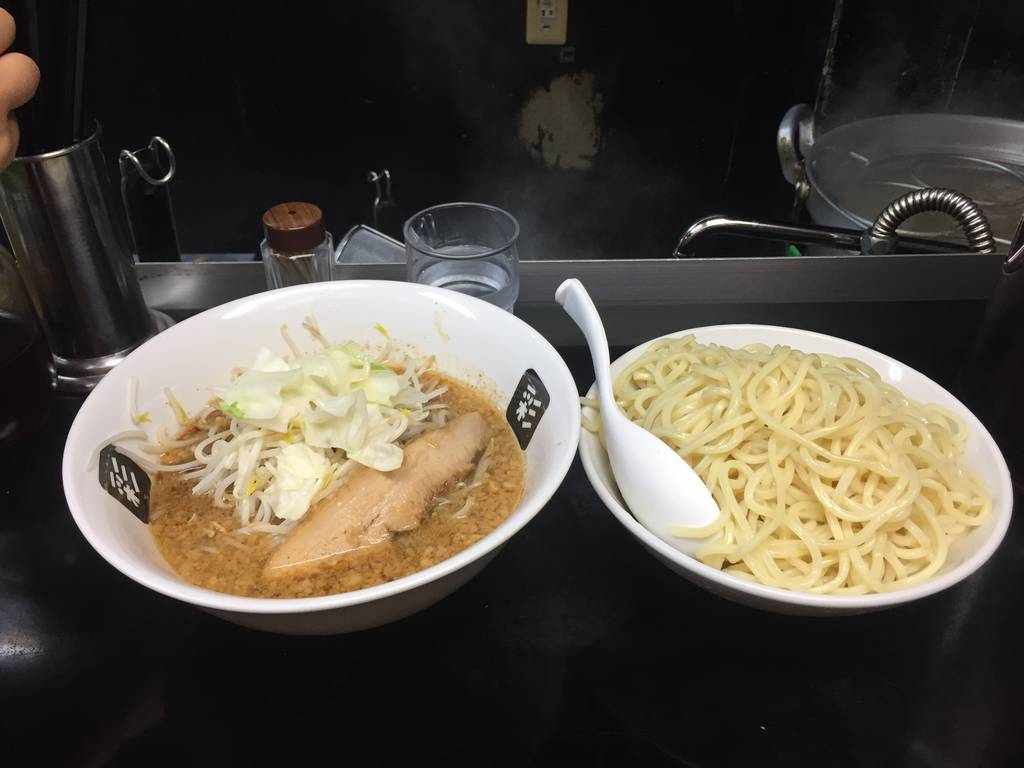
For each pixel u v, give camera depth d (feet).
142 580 2.09
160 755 2.34
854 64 6.30
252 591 2.55
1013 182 5.45
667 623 2.78
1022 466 3.19
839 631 2.74
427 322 3.29
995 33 6.01
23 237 3.27
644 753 2.38
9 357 3.10
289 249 3.58
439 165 6.51
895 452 2.78
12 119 2.82
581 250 6.95
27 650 2.63
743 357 3.16
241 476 2.84
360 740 2.39
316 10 5.56
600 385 2.95
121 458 2.74
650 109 6.35
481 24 5.80
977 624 2.76
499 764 2.33
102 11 5.27
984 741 2.41
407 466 2.86
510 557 3.01
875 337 4.00
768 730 2.44
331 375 2.95
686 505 2.67
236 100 5.87
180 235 6.48
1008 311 3.15
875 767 2.35
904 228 5.12
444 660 2.63
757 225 4.67
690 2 5.83
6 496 3.15
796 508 2.78
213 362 3.13
